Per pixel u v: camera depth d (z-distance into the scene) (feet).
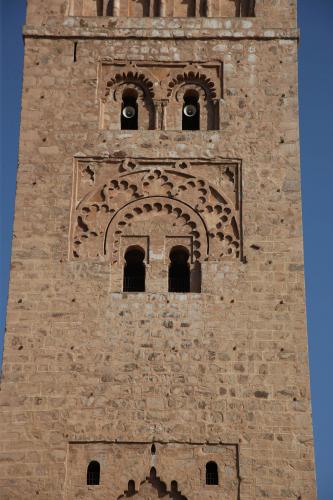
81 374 172.04
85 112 189.57
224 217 182.91
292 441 168.66
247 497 165.89
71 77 192.03
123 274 179.63
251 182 184.75
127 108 192.85
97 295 177.17
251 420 169.78
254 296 177.37
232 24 195.42
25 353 173.17
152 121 190.80
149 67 193.57
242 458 167.84
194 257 180.75
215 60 193.57
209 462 167.94
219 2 199.93
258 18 195.83
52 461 167.32
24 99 189.88
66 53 193.47
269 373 172.45
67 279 177.99
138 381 171.83
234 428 169.27
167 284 178.60
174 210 183.52
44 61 192.85
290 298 177.17
